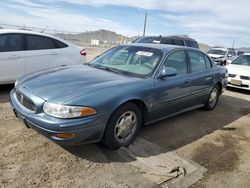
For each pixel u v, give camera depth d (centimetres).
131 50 464
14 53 589
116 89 340
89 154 338
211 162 352
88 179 287
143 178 298
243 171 336
